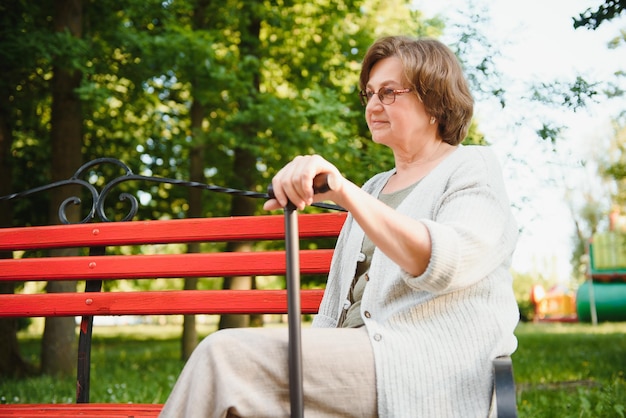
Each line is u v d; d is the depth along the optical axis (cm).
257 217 235
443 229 139
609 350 886
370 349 148
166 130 1026
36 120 895
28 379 675
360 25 962
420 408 143
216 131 866
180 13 916
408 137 179
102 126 951
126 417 189
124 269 241
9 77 695
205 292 232
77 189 738
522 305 2573
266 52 945
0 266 253
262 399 138
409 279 141
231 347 140
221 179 1074
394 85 178
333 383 145
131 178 250
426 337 150
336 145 779
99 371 777
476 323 150
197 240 238
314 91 788
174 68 780
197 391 137
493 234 149
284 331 146
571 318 2342
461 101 179
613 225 1662
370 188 196
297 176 129
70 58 674
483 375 146
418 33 492
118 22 800
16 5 701
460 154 171
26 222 939
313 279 1052
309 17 949
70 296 241
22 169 913
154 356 1075
